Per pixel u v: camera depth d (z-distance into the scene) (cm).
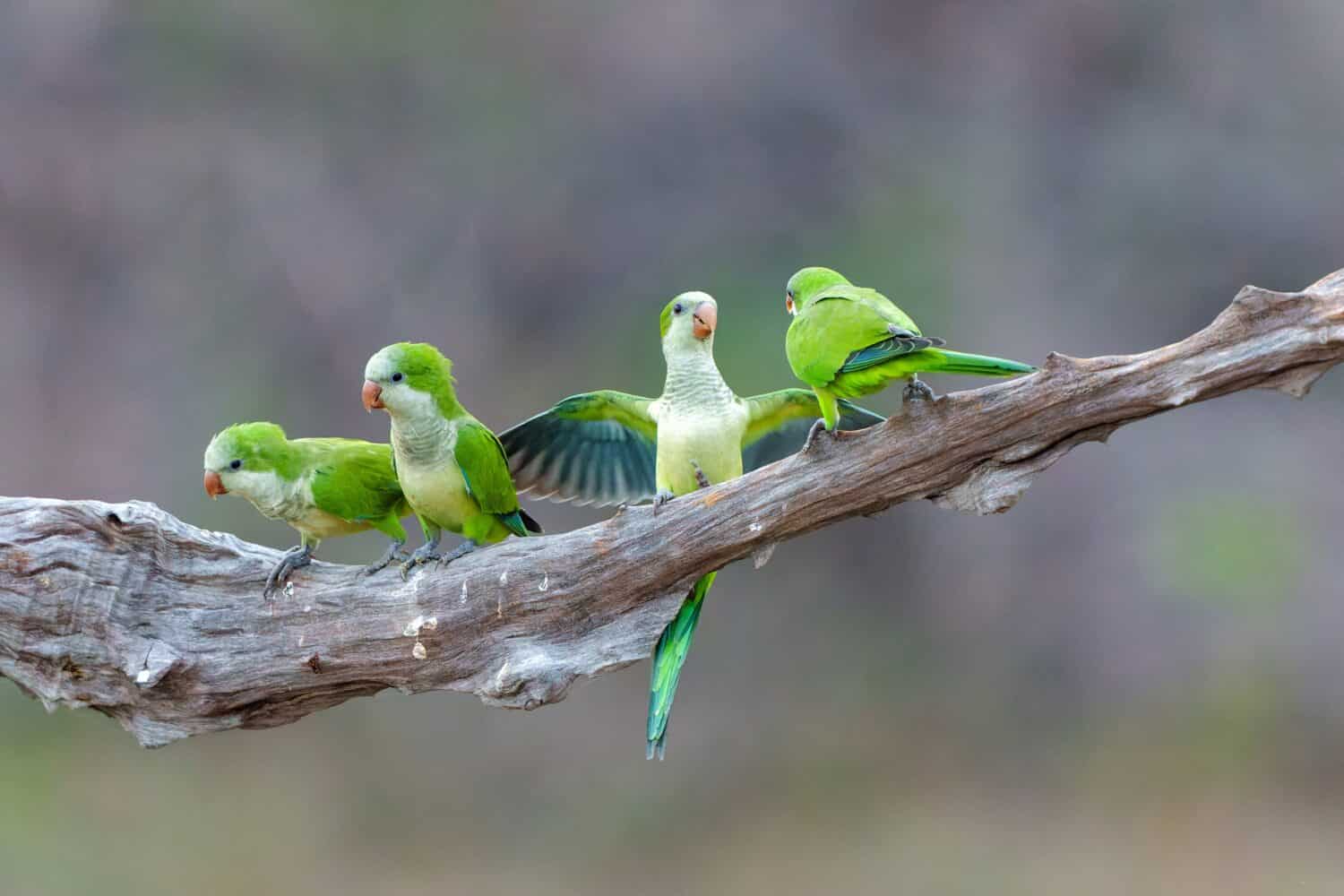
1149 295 1775
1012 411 554
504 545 610
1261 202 1761
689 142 1783
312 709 638
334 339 1725
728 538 589
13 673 624
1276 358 535
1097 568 1738
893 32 1814
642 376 1730
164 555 619
